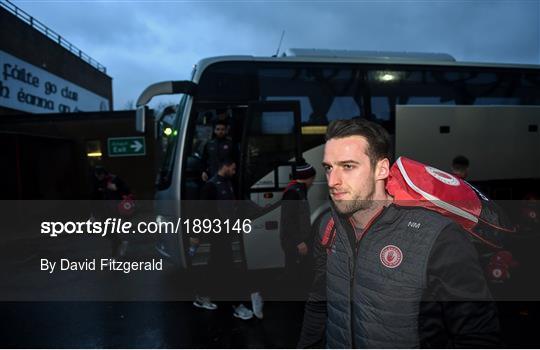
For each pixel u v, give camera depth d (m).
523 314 4.81
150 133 17.30
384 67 6.49
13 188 12.70
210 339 4.14
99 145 17.27
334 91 6.24
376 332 1.39
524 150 6.59
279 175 5.84
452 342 1.29
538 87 6.98
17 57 19.72
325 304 1.73
